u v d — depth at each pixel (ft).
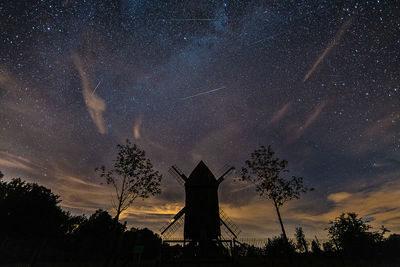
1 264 40.27
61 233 88.48
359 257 54.90
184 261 42.63
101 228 94.43
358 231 60.80
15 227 74.95
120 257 45.50
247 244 51.78
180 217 63.87
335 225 65.72
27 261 42.60
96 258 52.44
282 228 55.31
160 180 63.10
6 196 80.18
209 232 52.01
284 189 61.62
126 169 61.87
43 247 45.27
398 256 54.24
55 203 94.89
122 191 59.26
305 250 52.65
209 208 55.36
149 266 44.39
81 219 104.22
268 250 53.42
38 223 79.77
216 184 59.62
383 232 60.39
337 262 47.42
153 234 92.84
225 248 46.50
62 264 44.65
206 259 44.45
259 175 66.74
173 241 45.03
